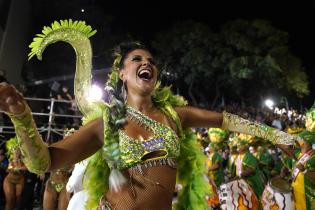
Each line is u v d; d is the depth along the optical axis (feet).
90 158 6.77
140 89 6.63
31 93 46.70
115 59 7.07
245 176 19.83
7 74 46.47
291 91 75.92
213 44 70.28
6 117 36.78
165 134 6.33
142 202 6.02
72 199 11.50
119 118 6.27
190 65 70.95
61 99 36.70
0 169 32.55
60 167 6.21
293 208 14.73
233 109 59.93
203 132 32.35
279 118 52.11
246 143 21.04
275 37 71.00
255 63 69.26
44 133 36.60
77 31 7.15
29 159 5.68
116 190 6.17
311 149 14.03
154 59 6.94
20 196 27.99
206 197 6.99
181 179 7.01
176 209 6.98
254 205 18.94
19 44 50.49
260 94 72.23
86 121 6.86
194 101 70.03
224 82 72.49
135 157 6.13
